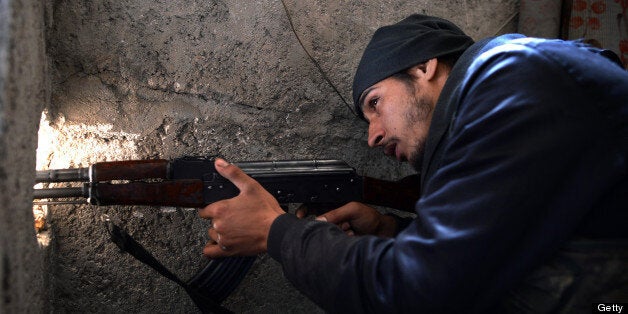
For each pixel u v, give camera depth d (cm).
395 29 119
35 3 106
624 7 169
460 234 80
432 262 81
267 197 114
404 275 83
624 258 85
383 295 85
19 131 94
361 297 88
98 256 144
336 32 157
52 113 137
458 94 94
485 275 80
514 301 87
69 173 117
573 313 85
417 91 112
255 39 150
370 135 118
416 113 112
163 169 120
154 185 117
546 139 80
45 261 132
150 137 145
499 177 80
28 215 100
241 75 150
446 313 82
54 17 135
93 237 143
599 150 82
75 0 137
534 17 168
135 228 146
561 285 85
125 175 118
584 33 168
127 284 147
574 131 81
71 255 143
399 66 113
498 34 173
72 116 139
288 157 156
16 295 93
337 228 99
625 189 83
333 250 92
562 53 88
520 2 171
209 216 111
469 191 82
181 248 150
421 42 113
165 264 149
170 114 146
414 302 82
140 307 148
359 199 133
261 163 126
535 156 80
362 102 121
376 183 134
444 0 166
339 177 131
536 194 80
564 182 81
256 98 152
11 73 90
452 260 80
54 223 141
